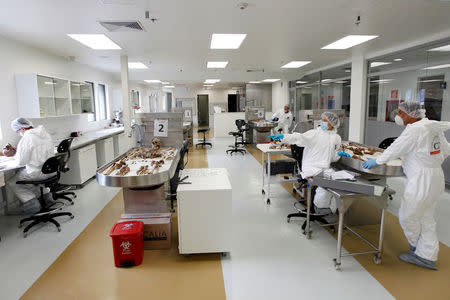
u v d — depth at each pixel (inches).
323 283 84.2
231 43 180.4
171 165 108.7
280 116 329.4
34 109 159.8
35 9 111.1
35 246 107.6
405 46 191.3
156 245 104.3
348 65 269.4
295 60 254.5
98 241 111.3
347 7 116.7
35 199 132.9
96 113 279.7
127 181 90.4
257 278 87.0
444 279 85.1
